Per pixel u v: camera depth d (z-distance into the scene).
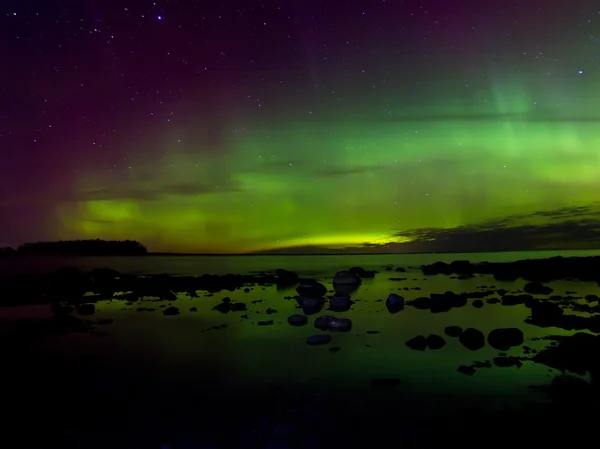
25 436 2.90
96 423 3.07
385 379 3.77
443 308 6.83
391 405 3.27
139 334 5.65
